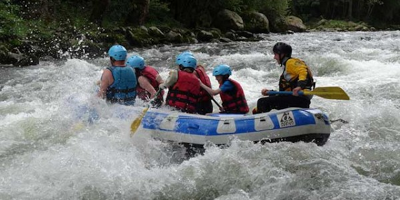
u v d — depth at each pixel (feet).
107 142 17.25
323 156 16.16
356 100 25.18
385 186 14.14
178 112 17.84
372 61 36.11
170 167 15.87
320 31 105.81
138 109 18.39
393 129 20.22
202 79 19.61
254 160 15.53
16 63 39.91
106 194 13.83
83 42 50.14
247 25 85.61
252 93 28.48
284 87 17.78
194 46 59.67
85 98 19.62
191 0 77.61
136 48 56.34
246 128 16.66
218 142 16.66
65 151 16.56
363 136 19.40
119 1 63.87
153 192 14.05
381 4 144.05
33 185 14.20
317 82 30.19
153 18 71.72
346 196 13.51
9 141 18.08
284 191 13.89
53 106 23.47
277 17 94.79
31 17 54.29
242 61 41.70
